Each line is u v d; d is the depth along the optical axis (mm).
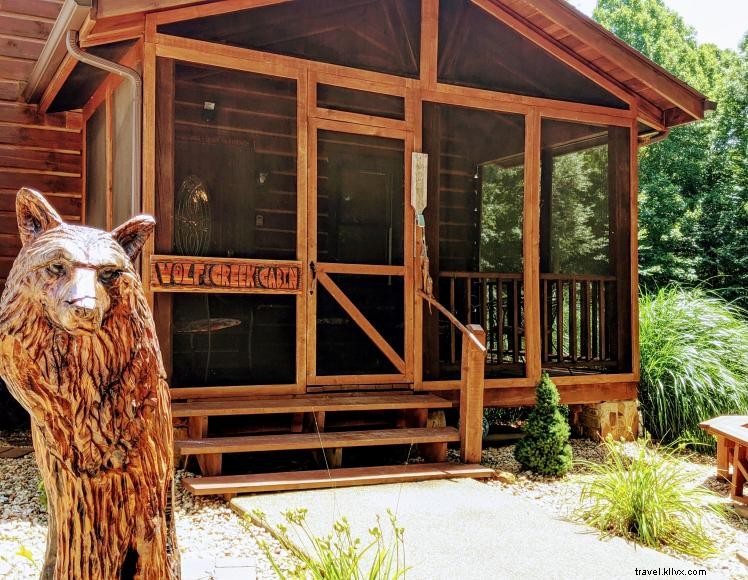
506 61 7129
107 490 1664
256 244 5914
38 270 1489
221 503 4711
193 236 5656
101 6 4922
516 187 7133
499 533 4188
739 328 8742
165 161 5520
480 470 5504
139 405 1647
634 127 7832
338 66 6281
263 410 5508
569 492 5512
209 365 5766
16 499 4883
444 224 6816
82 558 1688
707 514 5328
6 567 3625
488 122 7023
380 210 6496
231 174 5805
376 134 6457
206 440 5277
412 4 6672
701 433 7562
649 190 17719
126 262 1614
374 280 6438
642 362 8156
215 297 5785
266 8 5984
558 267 7410
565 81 7449
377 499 4758
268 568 3600
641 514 4586
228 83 5801
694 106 7633
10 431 7262
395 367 6516
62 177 8055
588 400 7441
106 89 6754
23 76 7891
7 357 1491
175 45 5547
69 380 1508
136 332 1631
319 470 5293
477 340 5723
